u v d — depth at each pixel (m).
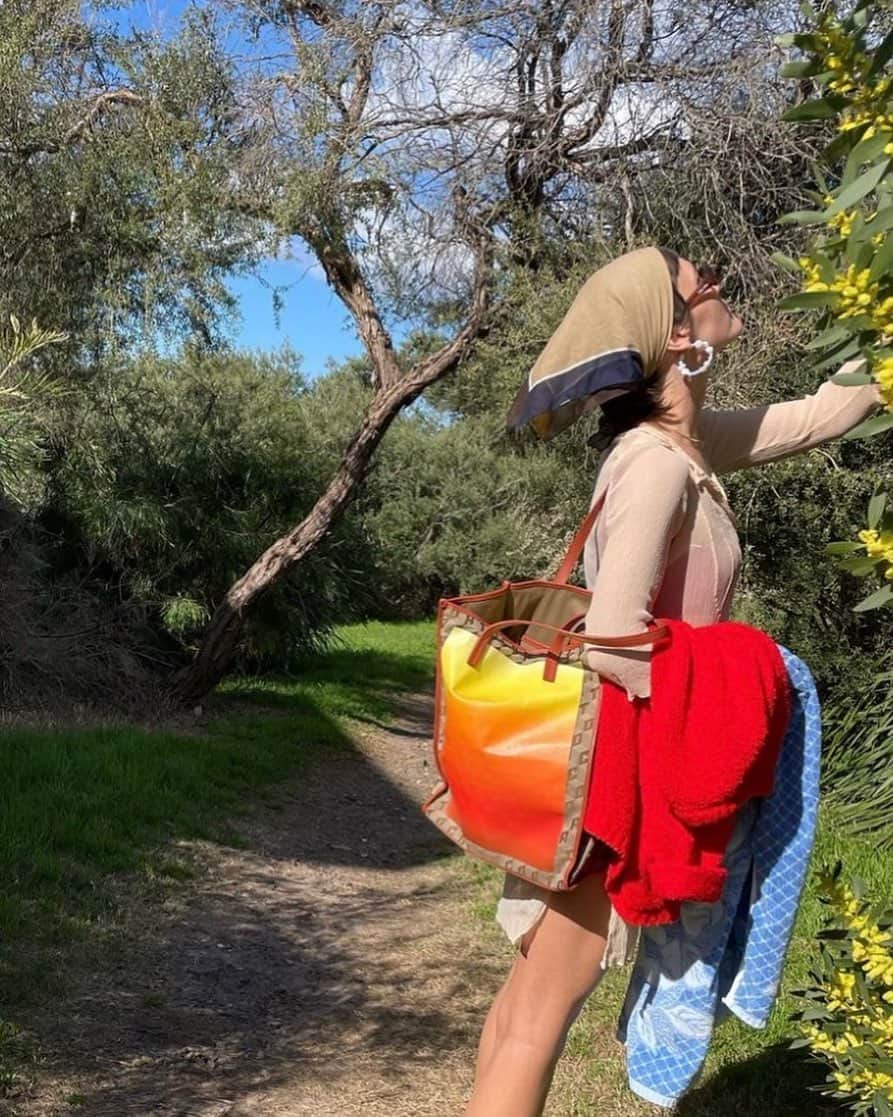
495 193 8.53
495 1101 1.83
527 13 7.50
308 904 5.67
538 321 7.91
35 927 4.71
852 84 1.33
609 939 1.77
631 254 1.88
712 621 1.85
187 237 8.59
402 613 25.02
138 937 4.84
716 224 7.26
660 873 1.70
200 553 11.68
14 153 8.64
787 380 6.48
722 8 6.82
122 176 8.58
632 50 7.21
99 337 9.03
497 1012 1.90
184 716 10.41
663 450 1.80
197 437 11.53
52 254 8.88
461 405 11.52
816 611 6.92
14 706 9.41
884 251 1.28
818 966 2.54
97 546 10.87
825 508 6.66
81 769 6.95
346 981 4.62
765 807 1.86
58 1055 3.65
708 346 1.86
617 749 1.71
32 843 5.57
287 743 9.72
